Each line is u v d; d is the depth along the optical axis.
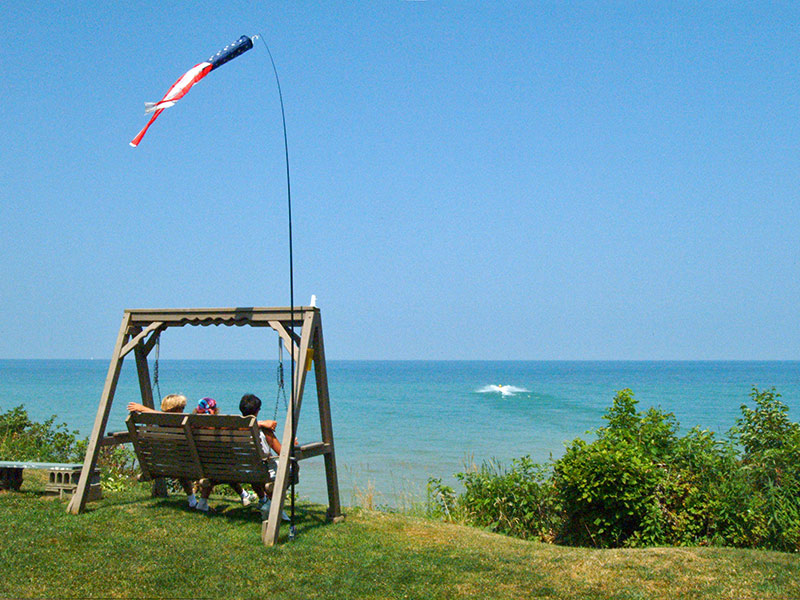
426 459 21.69
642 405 48.00
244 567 6.00
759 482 8.27
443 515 9.81
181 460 7.69
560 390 75.19
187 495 8.23
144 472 8.05
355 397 61.28
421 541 7.15
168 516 7.54
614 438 9.10
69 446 12.28
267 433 7.68
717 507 7.96
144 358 8.45
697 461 8.62
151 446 7.77
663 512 8.22
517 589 5.68
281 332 7.32
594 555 6.70
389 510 10.53
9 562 5.78
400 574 5.98
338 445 25.42
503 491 9.33
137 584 5.49
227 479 7.54
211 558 6.19
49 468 8.39
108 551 6.23
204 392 55.44
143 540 6.62
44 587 5.33
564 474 8.61
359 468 19.53
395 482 16.67
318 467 19.41
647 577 5.98
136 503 8.10
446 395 64.81
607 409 9.86
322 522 7.74
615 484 8.16
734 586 5.75
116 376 7.99
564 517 8.82
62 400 44.31
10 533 6.57
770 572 6.11
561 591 5.64
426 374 151.75
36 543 6.32
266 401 49.16
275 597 5.36
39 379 89.06
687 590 5.67
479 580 5.88
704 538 7.97
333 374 152.00
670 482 8.38
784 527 7.67
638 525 8.25
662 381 101.31
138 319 8.16
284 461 6.93
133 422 7.74
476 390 75.19
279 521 6.84
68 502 7.99
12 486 8.65
